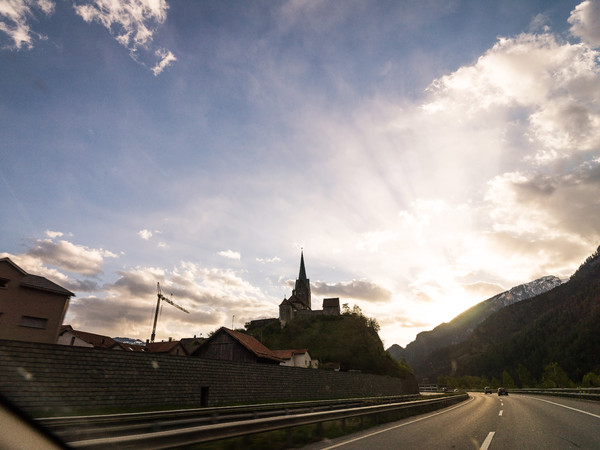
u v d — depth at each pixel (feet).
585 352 492.95
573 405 65.21
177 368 57.93
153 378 53.88
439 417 49.19
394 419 45.88
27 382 40.50
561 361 513.45
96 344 153.79
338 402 69.92
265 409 56.34
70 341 150.10
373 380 124.67
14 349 40.19
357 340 263.70
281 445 26.89
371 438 29.76
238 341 123.03
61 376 43.45
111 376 48.52
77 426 34.24
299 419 28.66
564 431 32.60
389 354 274.98
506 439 28.50
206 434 20.27
